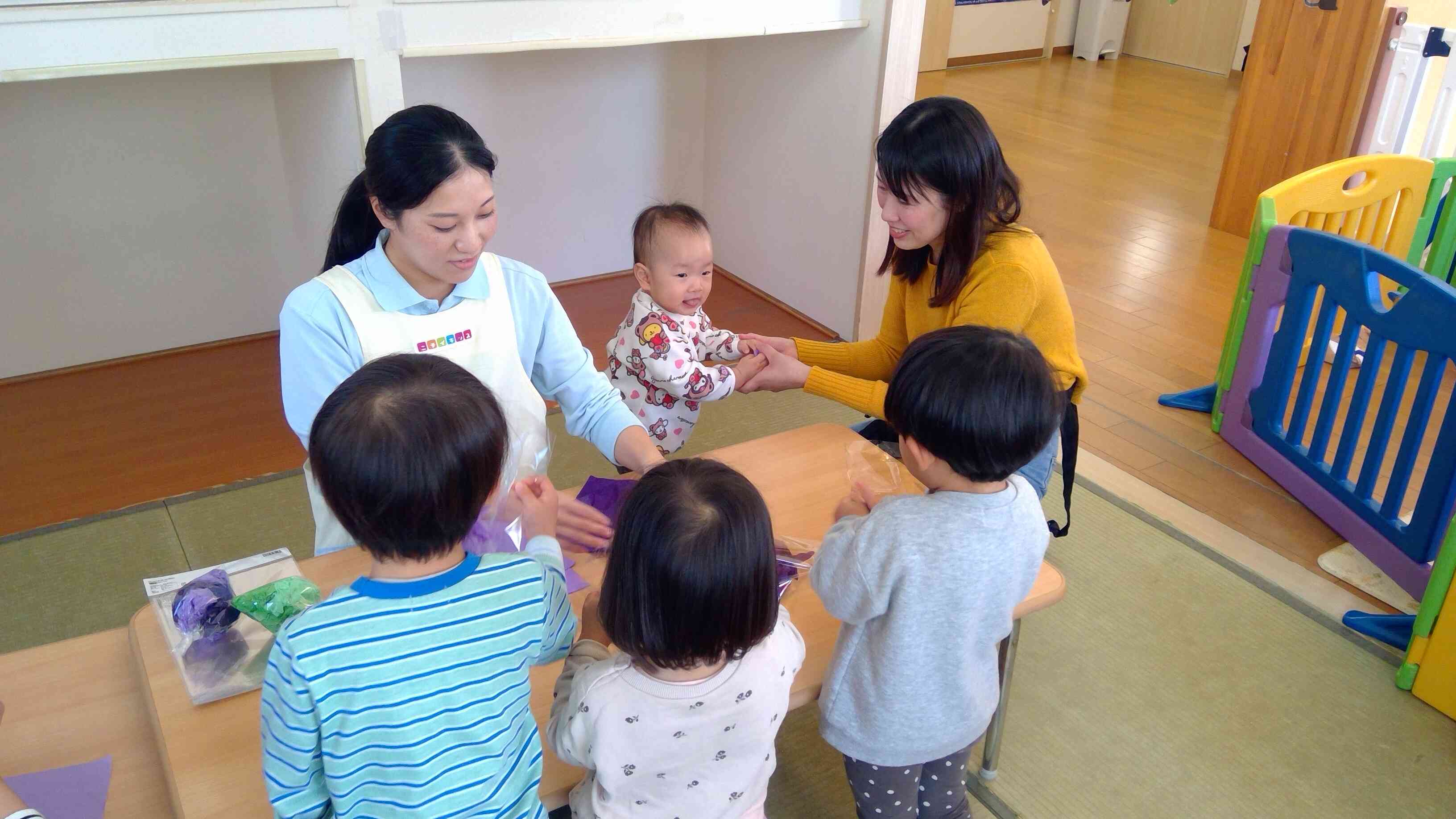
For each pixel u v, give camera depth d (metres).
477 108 3.66
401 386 0.95
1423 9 4.11
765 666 1.13
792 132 3.67
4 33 1.99
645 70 3.93
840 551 1.25
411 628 0.96
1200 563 2.55
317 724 0.94
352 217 1.52
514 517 1.37
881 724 1.30
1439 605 2.06
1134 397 3.34
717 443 3.06
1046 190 5.30
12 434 2.99
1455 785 1.95
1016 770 1.96
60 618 2.30
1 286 3.14
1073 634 2.31
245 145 3.31
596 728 1.08
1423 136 4.20
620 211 4.15
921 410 1.19
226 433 3.03
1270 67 4.40
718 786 1.16
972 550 1.20
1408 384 3.43
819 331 3.77
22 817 0.90
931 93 7.20
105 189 3.16
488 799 1.03
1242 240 4.69
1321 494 2.71
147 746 1.26
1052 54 8.55
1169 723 2.08
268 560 1.48
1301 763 1.99
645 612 1.02
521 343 1.64
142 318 3.39
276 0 2.25
